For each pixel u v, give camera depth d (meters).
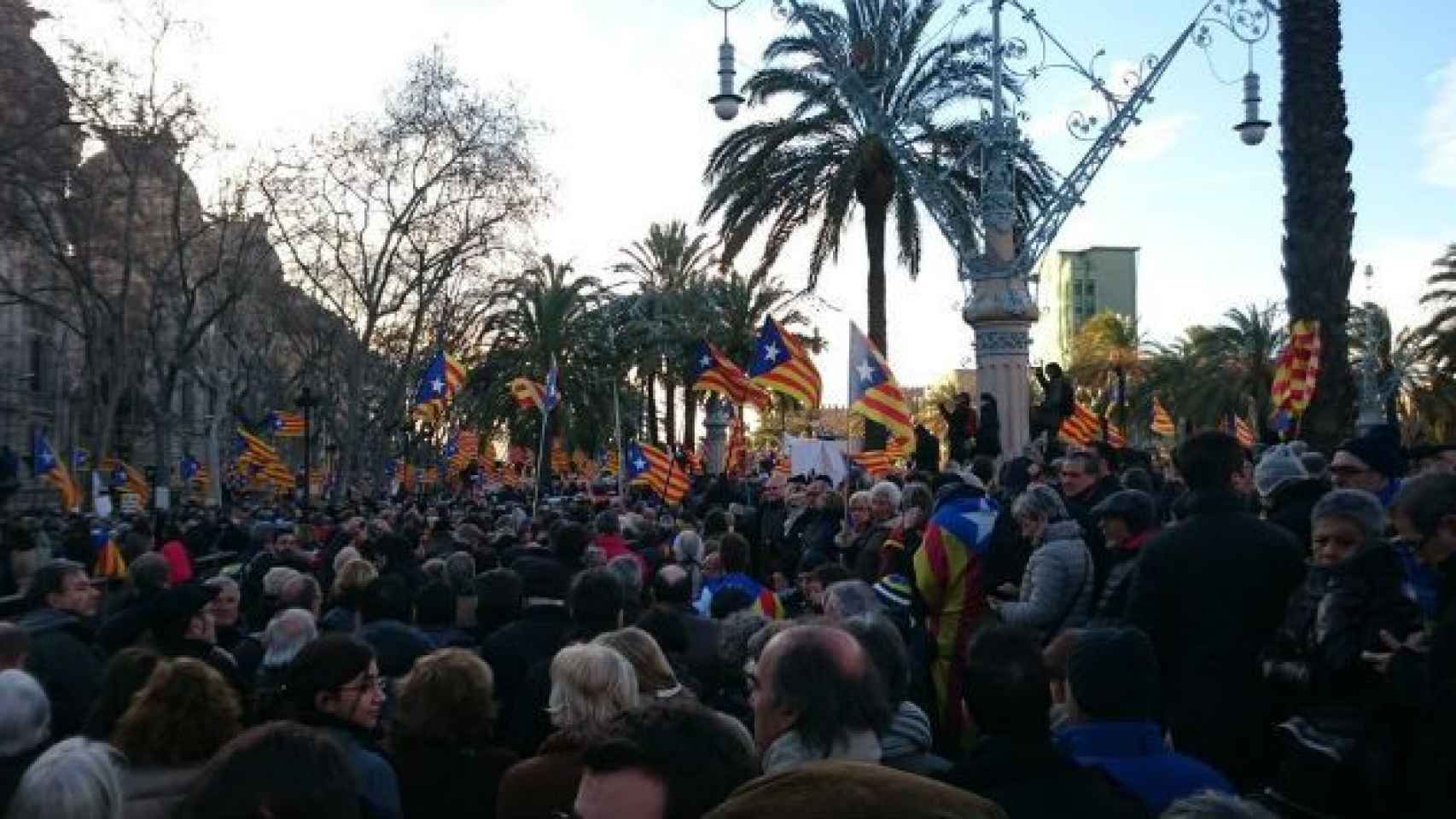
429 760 4.71
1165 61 18.12
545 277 53.00
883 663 4.31
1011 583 6.90
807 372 14.96
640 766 2.46
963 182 24.91
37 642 6.28
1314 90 15.02
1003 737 3.55
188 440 65.38
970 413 17.41
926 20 25.36
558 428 51.88
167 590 6.21
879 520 10.19
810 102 26.23
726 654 6.34
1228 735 5.00
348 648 4.68
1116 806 3.40
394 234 46.38
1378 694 4.22
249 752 2.71
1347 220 14.97
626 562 8.59
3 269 47.19
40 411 58.84
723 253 27.61
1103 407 53.47
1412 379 53.81
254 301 54.44
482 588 7.35
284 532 14.55
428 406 33.31
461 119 43.75
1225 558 5.15
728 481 23.98
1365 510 4.56
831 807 1.82
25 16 32.25
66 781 3.05
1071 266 146.00
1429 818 3.88
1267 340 55.31
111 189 36.78
